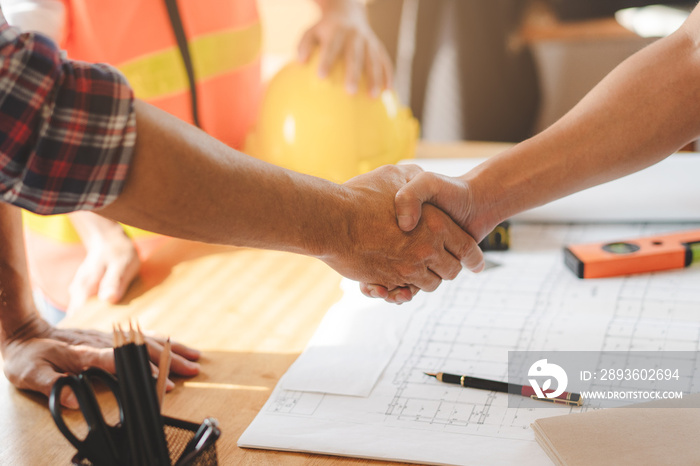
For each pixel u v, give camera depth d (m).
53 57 0.49
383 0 2.24
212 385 0.73
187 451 0.50
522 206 0.81
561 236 1.02
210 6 1.22
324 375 0.73
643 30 2.12
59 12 1.08
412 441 0.61
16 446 0.65
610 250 0.91
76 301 0.96
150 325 0.86
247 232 0.62
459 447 0.60
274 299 0.91
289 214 0.65
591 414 0.60
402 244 0.76
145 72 1.16
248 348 0.80
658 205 1.00
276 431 0.64
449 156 1.33
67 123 0.49
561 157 0.78
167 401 0.71
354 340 0.79
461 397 0.67
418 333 0.80
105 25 1.12
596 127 0.77
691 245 0.91
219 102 1.30
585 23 2.15
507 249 0.99
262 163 0.64
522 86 2.26
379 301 0.88
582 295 0.85
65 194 0.51
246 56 1.33
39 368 0.73
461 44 2.24
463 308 0.85
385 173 0.80
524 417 0.64
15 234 0.78
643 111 0.75
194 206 0.57
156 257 1.05
